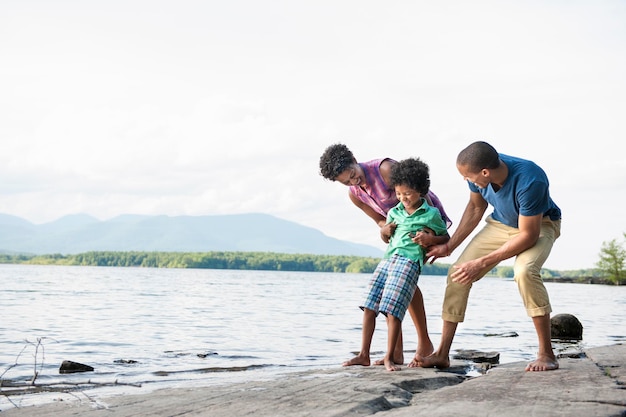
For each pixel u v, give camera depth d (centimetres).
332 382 425
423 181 508
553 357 486
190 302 2309
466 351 807
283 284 5544
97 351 861
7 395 483
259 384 421
